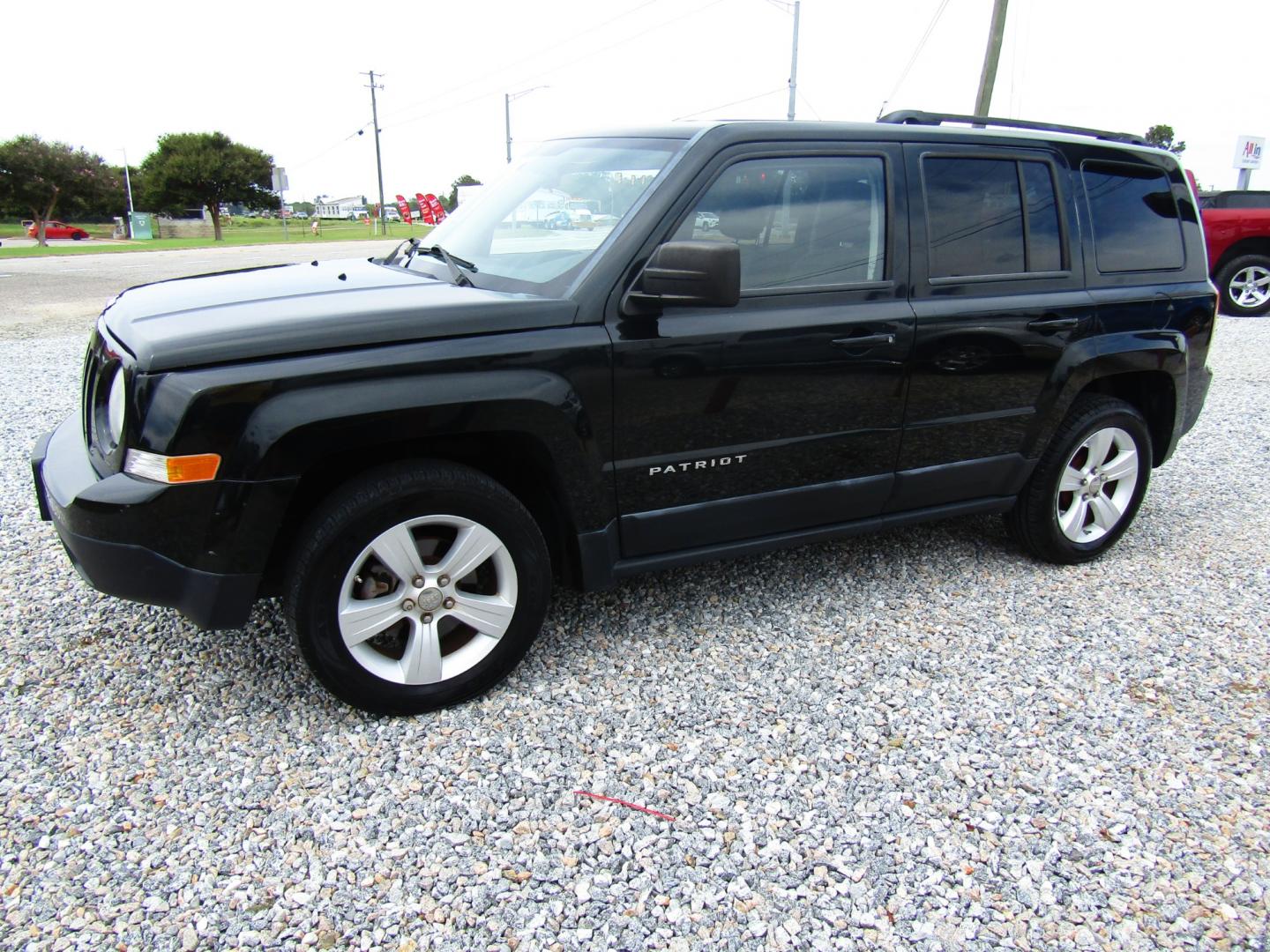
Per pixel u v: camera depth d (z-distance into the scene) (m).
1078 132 3.88
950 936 2.03
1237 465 5.66
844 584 3.79
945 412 3.41
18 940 1.92
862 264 3.16
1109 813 2.44
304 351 2.40
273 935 1.97
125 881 2.10
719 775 2.55
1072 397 3.70
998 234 3.47
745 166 2.96
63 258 24.44
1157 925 2.07
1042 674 3.12
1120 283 3.80
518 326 2.63
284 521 2.58
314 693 2.88
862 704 2.91
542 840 2.28
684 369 2.85
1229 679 3.12
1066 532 3.94
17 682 2.89
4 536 4.03
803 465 3.20
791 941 2.00
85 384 2.91
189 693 2.86
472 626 2.79
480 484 2.67
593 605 3.55
